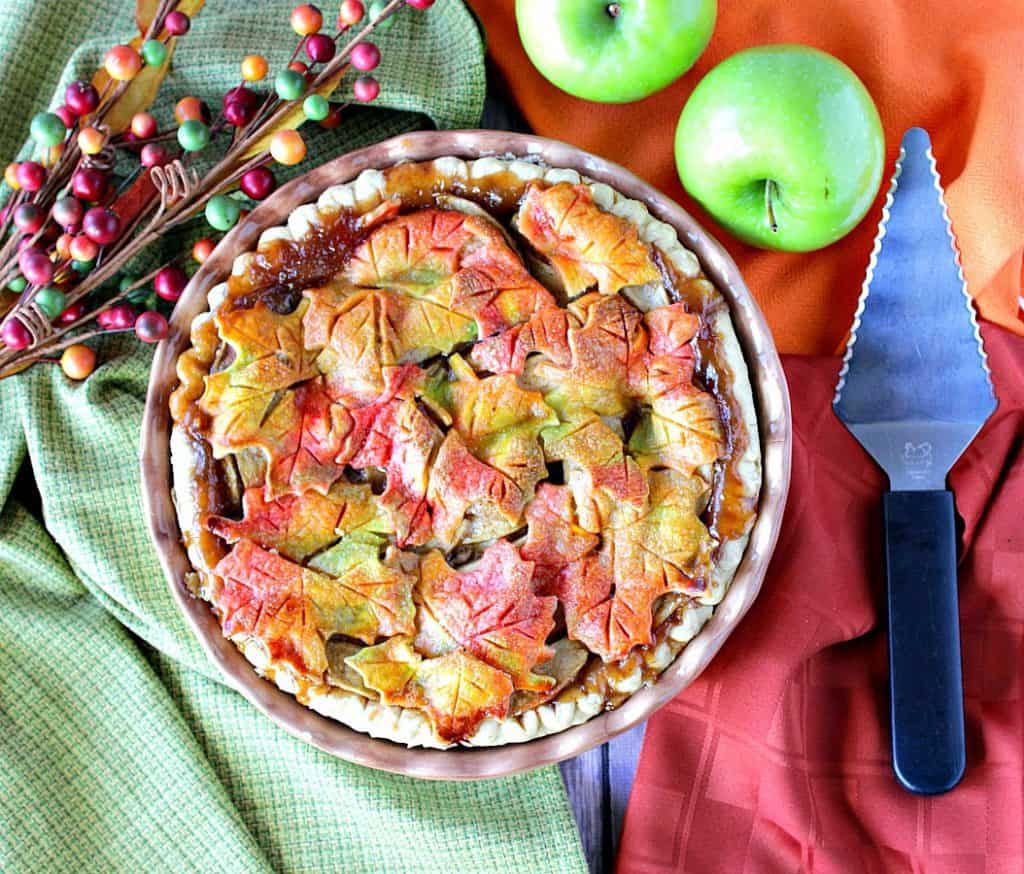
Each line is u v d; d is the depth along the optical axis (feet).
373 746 2.12
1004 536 2.34
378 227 2.07
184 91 2.26
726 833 2.34
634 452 2.08
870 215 2.39
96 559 2.26
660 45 2.17
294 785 2.34
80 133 1.99
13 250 2.08
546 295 2.05
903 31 2.35
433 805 2.32
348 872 2.35
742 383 2.12
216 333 2.06
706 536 2.08
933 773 2.27
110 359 2.29
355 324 2.02
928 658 2.27
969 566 2.35
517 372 2.03
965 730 2.33
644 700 2.12
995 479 2.34
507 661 2.03
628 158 2.40
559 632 2.08
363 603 2.03
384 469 2.03
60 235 2.09
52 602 2.32
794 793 2.29
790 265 2.39
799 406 2.33
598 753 2.41
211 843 2.31
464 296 2.03
